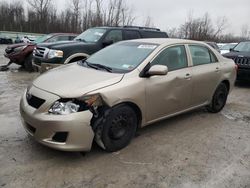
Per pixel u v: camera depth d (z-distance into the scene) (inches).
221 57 245.4
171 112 195.9
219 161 159.9
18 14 2229.3
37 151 159.3
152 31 393.1
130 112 164.9
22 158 151.4
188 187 134.3
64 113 140.9
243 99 310.2
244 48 409.4
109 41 346.0
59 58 315.3
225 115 244.1
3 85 326.6
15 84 335.0
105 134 154.6
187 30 1669.5
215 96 239.1
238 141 188.9
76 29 1776.6
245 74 370.9
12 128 190.1
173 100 192.2
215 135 197.0
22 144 166.9
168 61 191.6
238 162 159.9
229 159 163.0
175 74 191.2
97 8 1534.2
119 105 158.2
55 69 187.5
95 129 151.2
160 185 134.8
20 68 471.5
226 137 194.5
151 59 180.1
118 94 155.0
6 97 270.5
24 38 1286.9
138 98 165.8
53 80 160.2
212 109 242.8
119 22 1492.4
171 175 143.3
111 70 172.9
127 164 151.3
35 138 148.2
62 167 144.9
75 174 139.6
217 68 232.1
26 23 2158.0
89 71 172.2
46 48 326.3
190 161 158.2
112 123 156.9
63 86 150.6
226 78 242.8
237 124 222.4
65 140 141.6
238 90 360.2
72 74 167.9
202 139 188.9
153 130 199.6
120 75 164.6
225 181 140.5
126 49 197.9
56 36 510.0
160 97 180.9
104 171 143.4
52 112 142.0
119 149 164.9
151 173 144.1
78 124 141.1
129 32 368.2
